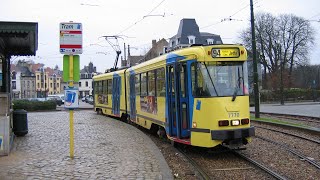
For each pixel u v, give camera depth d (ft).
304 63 227.40
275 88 218.38
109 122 72.38
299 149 43.29
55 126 65.21
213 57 39.19
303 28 223.92
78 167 31.71
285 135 54.95
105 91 92.38
